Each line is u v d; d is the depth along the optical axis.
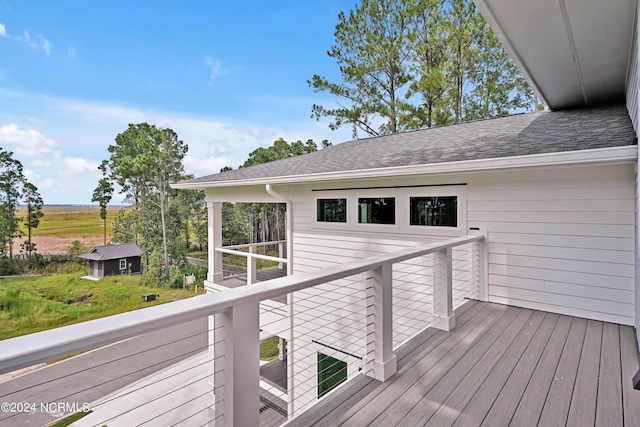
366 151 6.61
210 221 7.52
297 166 6.55
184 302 1.38
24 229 23.11
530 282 4.02
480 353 2.86
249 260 6.50
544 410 2.09
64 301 18.64
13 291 18.03
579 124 4.42
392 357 2.50
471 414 2.05
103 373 8.03
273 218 27.28
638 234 2.75
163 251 23.45
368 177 4.79
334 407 2.10
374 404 2.14
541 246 3.94
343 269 2.09
